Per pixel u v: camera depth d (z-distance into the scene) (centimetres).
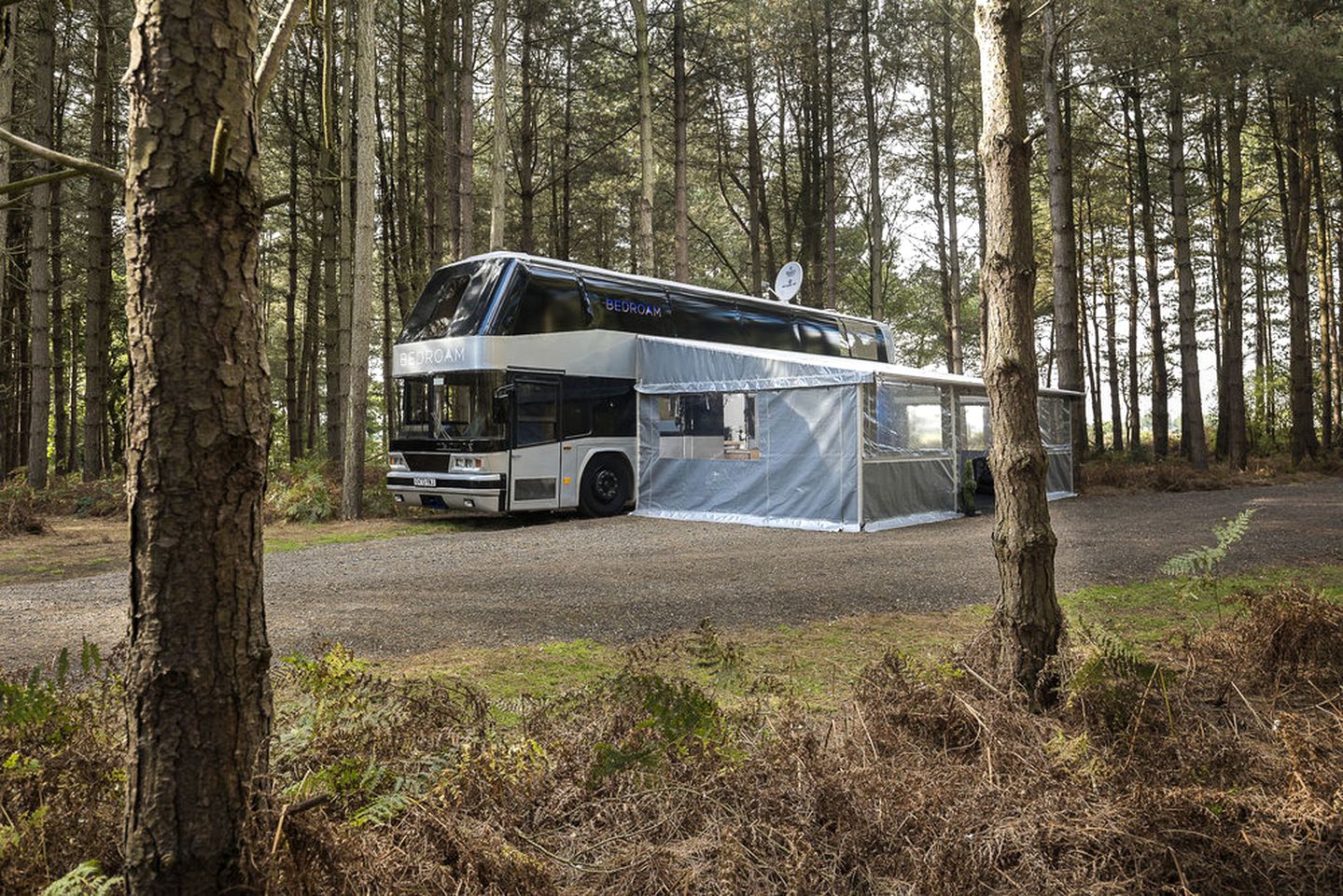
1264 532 1070
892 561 922
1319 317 3269
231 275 173
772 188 3297
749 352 1386
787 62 2691
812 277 2875
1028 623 375
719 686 384
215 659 175
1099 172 2856
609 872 249
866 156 3016
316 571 883
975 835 260
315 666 330
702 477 1450
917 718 344
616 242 3309
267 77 174
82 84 1942
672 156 2828
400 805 242
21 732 263
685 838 268
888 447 1320
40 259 1684
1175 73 1697
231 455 175
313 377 2692
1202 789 279
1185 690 376
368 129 1402
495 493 1320
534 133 2544
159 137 166
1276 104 2519
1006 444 386
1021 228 393
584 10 2258
